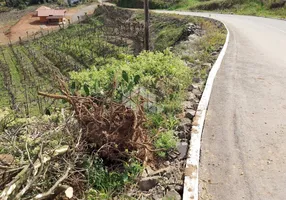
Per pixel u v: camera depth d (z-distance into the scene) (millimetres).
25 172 3223
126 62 7750
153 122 5148
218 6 38500
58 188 3373
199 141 4766
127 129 4219
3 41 43125
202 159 4504
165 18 36406
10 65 31781
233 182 4027
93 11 55031
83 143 4145
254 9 32875
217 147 4809
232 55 11016
